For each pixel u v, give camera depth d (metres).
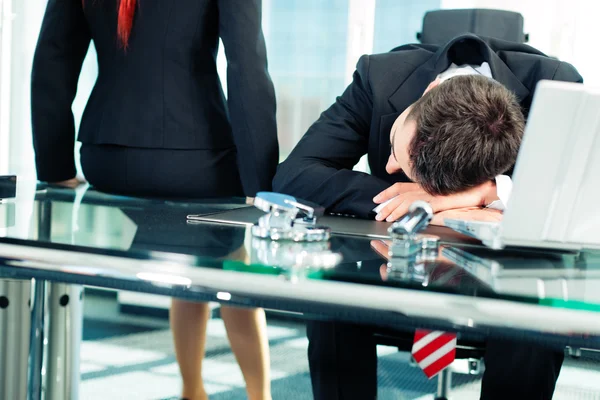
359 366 1.02
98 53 1.95
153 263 0.84
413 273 0.84
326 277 0.80
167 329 1.04
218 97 1.98
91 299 1.08
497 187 1.42
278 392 1.04
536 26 4.71
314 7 5.00
